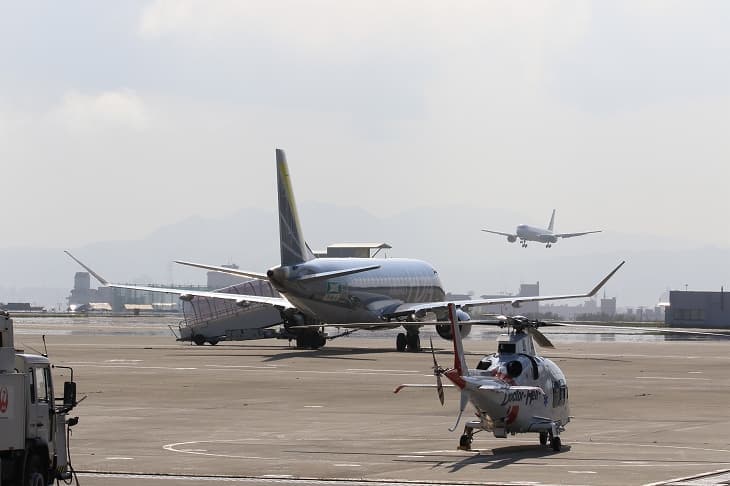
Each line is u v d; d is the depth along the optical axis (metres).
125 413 63.56
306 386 80.38
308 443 51.38
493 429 48.97
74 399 38.53
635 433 56.03
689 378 90.38
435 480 41.34
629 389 80.25
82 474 42.50
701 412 65.81
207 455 47.47
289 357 113.12
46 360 37.16
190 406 67.38
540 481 41.03
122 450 48.94
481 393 47.25
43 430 36.50
